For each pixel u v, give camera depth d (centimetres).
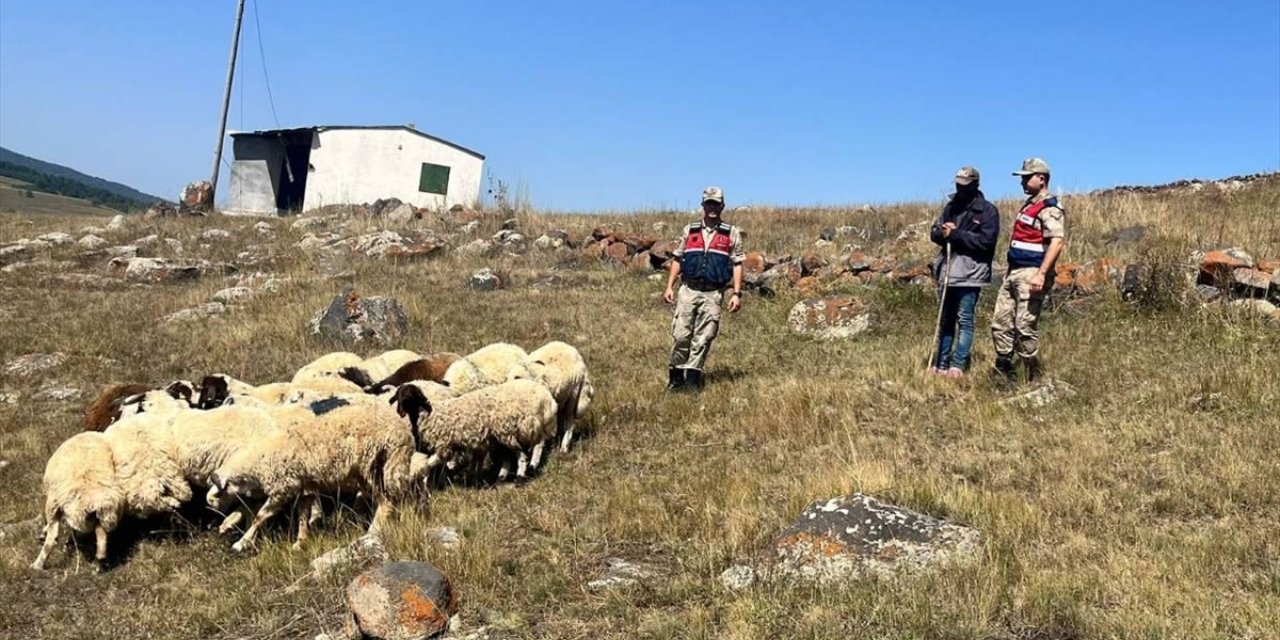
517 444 697
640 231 1964
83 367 1100
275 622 476
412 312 1278
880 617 422
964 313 863
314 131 2784
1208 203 1694
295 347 1170
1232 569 462
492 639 436
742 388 900
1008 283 825
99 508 575
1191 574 455
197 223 2264
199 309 1363
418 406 670
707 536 540
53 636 493
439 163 2891
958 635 406
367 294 1388
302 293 1416
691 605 455
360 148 2803
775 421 765
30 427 887
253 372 1077
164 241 1969
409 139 2834
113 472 595
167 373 1081
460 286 1514
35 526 649
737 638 414
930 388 836
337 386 742
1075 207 1599
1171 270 1021
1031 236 811
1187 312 968
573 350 806
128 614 512
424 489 644
